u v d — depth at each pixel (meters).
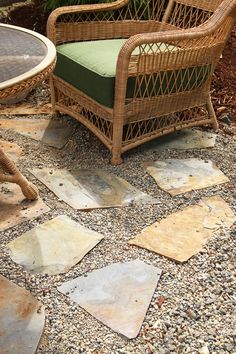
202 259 1.85
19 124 2.88
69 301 1.63
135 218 2.07
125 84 2.22
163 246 1.90
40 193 2.21
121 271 1.76
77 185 2.29
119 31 2.91
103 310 1.59
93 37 2.84
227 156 2.59
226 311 1.63
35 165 2.45
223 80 3.33
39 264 1.78
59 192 2.22
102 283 1.70
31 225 1.99
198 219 2.08
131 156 2.55
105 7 2.80
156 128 2.60
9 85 1.53
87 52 2.49
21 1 4.04
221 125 2.92
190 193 2.25
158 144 2.68
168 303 1.64
